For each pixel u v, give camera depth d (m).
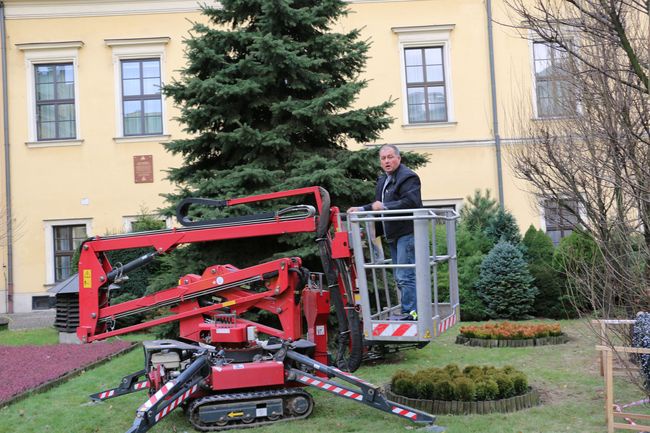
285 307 7.07
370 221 6.36
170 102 20.80
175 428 6.24
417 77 21.20
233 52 11.27
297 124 10.62
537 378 7.92
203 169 11.17
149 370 6.76
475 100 20.86
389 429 5.91
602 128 7.18
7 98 20.73
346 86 10.38
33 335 13.77
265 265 7.04
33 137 20.77
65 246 20.72
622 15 6.06
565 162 8.28
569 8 7.61
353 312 6.81
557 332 10.68
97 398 7.14
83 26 20.91
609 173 6.95
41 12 20.83
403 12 20.98
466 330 10.85
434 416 6.01
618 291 6.39
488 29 20.80
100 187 20.58
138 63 21.08
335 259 6.92
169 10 20.89
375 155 10.53
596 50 7.20
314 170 10.12
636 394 7.02
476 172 20.69
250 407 6.22
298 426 6.12
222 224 7.36
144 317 12.94
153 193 20.56
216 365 6.39
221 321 7.12
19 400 7.53
